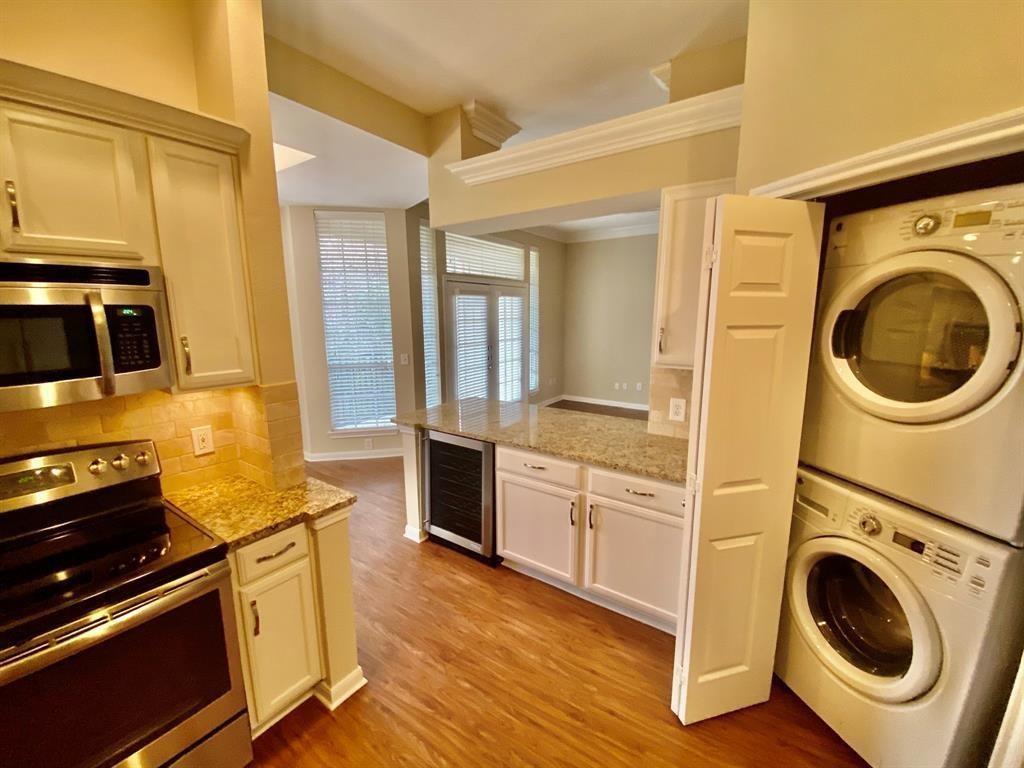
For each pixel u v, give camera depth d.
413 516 3.02
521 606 2.35
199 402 1.79
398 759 1.54
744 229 1.35
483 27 1.96
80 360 1.24
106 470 1.40
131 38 1.49
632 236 6.61
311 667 1.70
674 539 1.99
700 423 1.47
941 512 1.23
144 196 1.35
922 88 1.11
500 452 2.50
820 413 1.57
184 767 1.33
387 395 4.70
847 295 1.44
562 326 7.38
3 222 1.12
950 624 1.20
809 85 1.37
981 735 1.22
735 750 1.57
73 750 1.10
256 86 1.57
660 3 1.81
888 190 1.59
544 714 1.71
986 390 1.11
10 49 1.27
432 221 2.96
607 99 2.66
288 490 1.77
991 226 1.10
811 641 1.63
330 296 4.37
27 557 1.23
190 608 1.29
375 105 2.51
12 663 0.97
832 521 1.52
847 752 1.55
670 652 2.03
